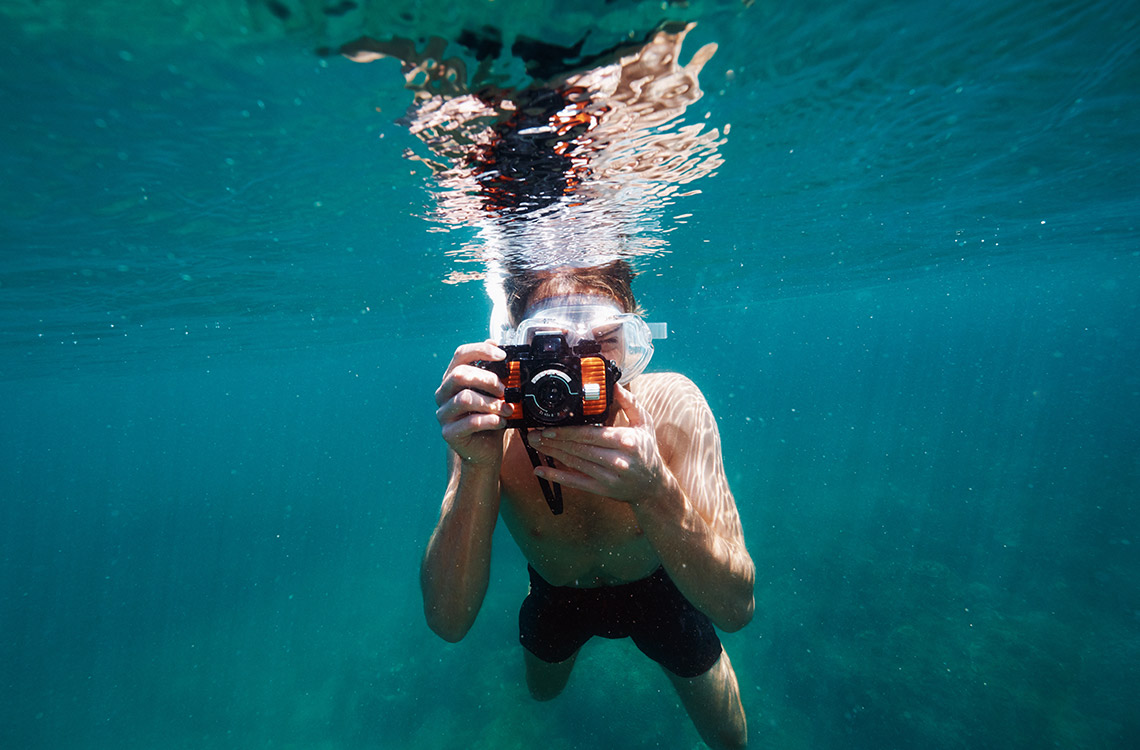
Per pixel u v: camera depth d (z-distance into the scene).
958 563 4.16
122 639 5.21
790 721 2.63
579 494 0.76
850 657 2.95
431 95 0.94
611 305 0.72
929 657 2.83
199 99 0.93
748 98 1.16
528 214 1.75
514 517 0.81
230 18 0.71
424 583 0.70
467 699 3.19
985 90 1.30
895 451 9.01
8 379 5.87
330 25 0.73
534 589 1.00
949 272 6.02
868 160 1.80
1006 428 11.05
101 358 5.13
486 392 0.56
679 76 0.98
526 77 0.90
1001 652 2.81
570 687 2.90
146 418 17.80
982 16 0.95
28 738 3.88
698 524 0.60
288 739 3.34
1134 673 2.56
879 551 4.38
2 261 1.89
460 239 2.10
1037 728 2.37
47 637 5.61
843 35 0.95
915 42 1.02
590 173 1.45
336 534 8.66
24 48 0.75
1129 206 3.26
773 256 3.77
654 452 0.56
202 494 21.27
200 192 1.42
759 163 1.68
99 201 1.41
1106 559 3.96
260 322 4.17
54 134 1.02
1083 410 13.66
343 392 20.20
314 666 4.11
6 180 1.22
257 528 10.55
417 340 7.36
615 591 0.90
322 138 1.12
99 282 2.35
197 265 2.23
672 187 1.76
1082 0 0.93
